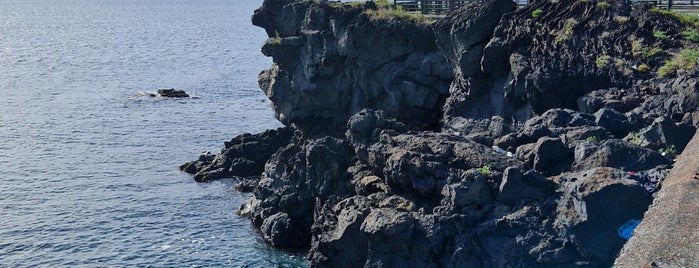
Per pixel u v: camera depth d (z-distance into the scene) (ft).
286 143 201.16
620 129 120.88
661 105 124.67
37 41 571.28
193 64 437.17
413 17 180.14
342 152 134.62
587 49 144.87
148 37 615.57
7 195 182.50
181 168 206.08
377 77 181.27
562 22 150.41
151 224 163.12
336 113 192.34
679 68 133.69
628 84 137.08
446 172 111.55
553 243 97.45
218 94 330.13
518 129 139.13
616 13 148.05
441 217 104.12
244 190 184.85
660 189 93.50
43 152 223.71
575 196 97.66
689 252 72.84
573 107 140.67
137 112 285.64
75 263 144.46
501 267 99.50
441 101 176.04
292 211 145.18
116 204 176.04
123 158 217.97
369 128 129.29
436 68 173.88
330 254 116.37
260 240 150.61
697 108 117.70
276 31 205.57
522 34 150.71
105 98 315.58
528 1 162.81
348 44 179.93
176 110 291.17
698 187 85.56
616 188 95.45
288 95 197.47
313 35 186.80
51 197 181.47
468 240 102.17
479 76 157.99
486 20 156.04
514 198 103.55
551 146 111.75
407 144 120.26
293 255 143.02
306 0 198.29
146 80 370.32
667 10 154.10
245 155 200.13
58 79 368.48
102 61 443.73
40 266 143.43
